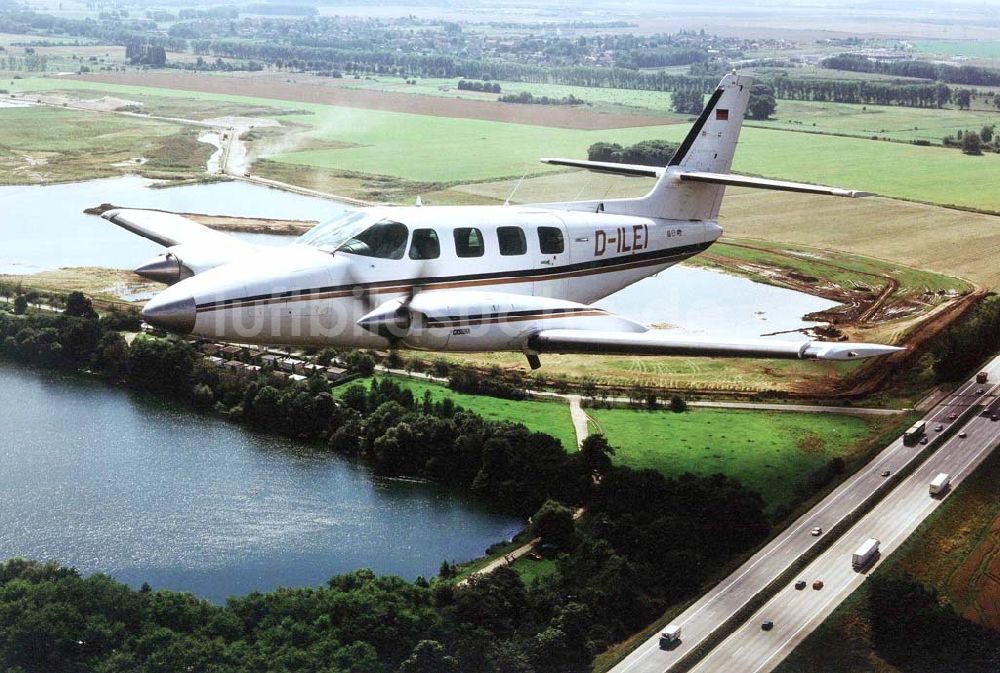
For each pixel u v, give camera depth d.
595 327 45.75
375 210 45.22
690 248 56.44
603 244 51.47
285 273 42.06
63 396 88.88
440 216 45.94
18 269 119.44
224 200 162.25
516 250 47.81
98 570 64.19
